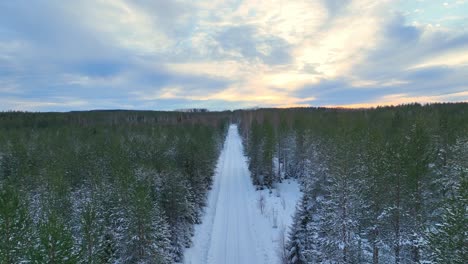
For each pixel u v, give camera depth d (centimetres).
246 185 6384
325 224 2472
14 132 6856
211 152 6706
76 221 2620
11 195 1819
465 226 1533
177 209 3381
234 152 10869
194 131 8544
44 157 5131
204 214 4641
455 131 3866
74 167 4312
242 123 15438
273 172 6272
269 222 4209
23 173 3803
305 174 5391
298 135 6444
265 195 5491
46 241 1588
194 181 4759
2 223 1709
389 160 2380
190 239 3653
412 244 2073
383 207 2303
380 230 2244
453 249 1529
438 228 1759
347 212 2302
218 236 3934
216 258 3406
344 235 2272
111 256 2345
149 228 2330
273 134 6644
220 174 7431
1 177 4644
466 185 1667
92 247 2122
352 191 2341
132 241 2298
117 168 3616
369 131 3884
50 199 2739
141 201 2333
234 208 4966
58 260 1588
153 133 8375
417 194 2205
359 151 3322
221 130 12712
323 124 6169
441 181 2634
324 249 2361
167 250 2900
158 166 4238
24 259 1756
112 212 2725
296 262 2950
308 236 2933
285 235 3697
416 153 2334
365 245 2373
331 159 3412
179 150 5222
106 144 5825
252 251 3516
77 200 3192
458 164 2770
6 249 1686
